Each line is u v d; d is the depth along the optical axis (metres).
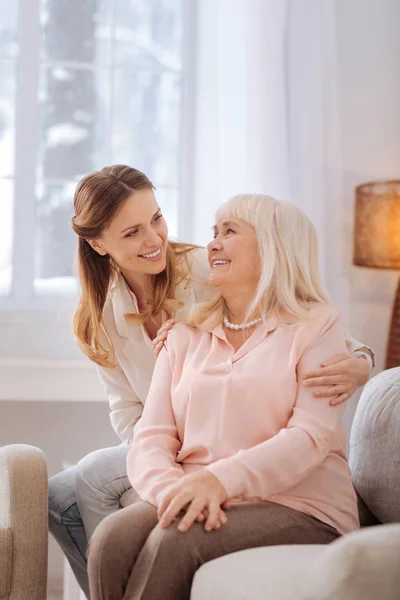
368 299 3.63
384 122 3.68
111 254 2.28
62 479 2.33
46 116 3.58
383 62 3.69
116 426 2.44
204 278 2.36
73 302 3.52
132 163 3.63
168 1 3.66
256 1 3.45
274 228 1.98
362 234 3.43
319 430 1.77
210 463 1.81
